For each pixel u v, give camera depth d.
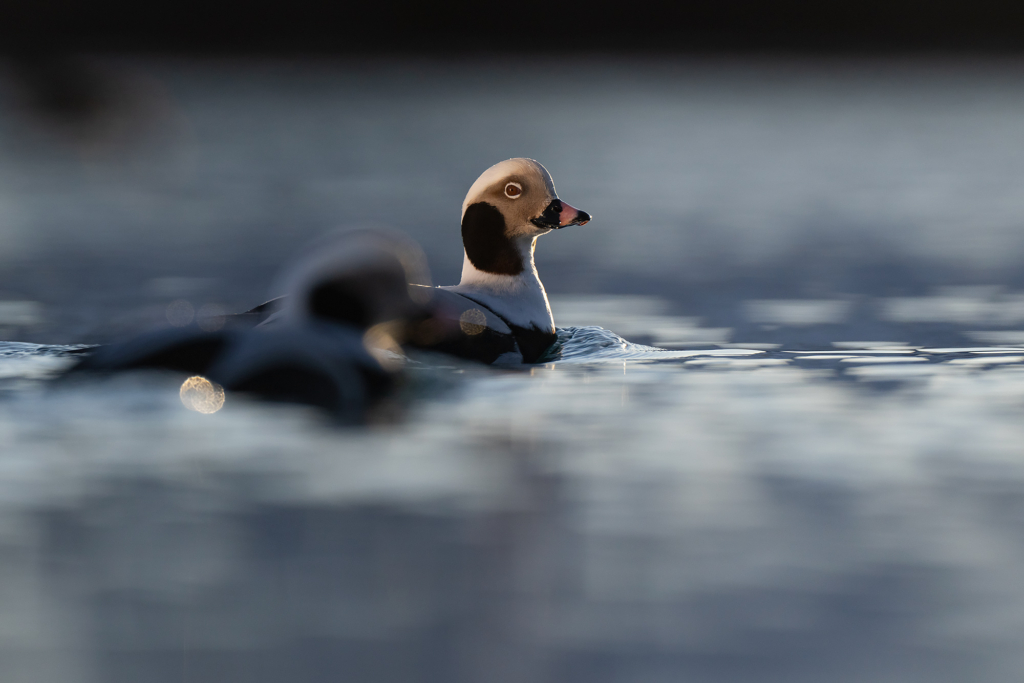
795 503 7.59
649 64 99.94
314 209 27.78
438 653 5.58
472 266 14.13
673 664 5.48
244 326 10.11
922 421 9.68
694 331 14.67
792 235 23.67
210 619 5.89
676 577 6.40
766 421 9.67
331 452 8.52
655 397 10.55
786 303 16.62
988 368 11.91
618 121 55.34
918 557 6.68
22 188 31.73
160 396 9.55
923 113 58.53
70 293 17.23
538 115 58.50
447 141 46.41
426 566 6.51
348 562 6.52
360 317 10.23
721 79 84.81
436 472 8.12
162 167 37.41
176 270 19.28
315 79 81.44
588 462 8.45
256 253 21.16
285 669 5.43
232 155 41.56
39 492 7.59
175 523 7.09
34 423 9.04
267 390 9.45
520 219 13.91
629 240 23.20
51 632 5.75
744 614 5.98
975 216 26.39
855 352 13.01
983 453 8.73
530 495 7.67
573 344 13.75
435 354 12.08
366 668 5.45
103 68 15.80
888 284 18.03
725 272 19.30
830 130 51.22
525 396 10.52
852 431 9.38
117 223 25.17
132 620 5.88
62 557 6.57
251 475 7.97
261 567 6.45
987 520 7.28
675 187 32.66
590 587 6.27
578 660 5.55
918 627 5.85
